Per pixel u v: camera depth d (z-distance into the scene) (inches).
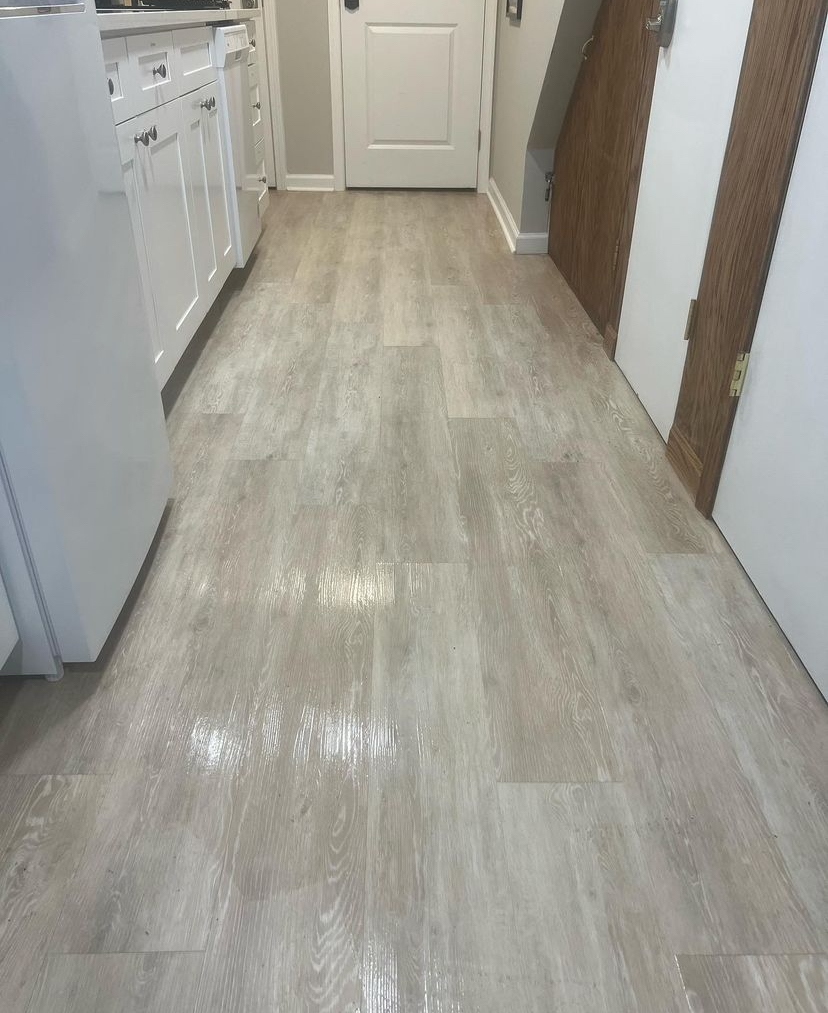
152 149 74.9
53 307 44.3
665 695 51.8
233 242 114.2
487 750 48.0
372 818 44.0
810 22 49.9
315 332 105.1
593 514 69.7
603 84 102.2
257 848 42.3
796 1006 36.0
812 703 51.3
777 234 55.5
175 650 54.9
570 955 37.9
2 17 38.1
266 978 36.9
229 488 72.6
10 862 41.4
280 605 59.0
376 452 78.4
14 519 44.7
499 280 125.2
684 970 37.3
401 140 172.7
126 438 55.9
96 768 46.6
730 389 62.7
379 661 54.2
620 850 42.5
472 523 68.3
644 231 85.3
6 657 47.7
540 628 57.2
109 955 37.6
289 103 168.9
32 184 41.6
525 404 87.9
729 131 63.2
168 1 95.3
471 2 158.6
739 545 63.5
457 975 37.1
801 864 41.9
